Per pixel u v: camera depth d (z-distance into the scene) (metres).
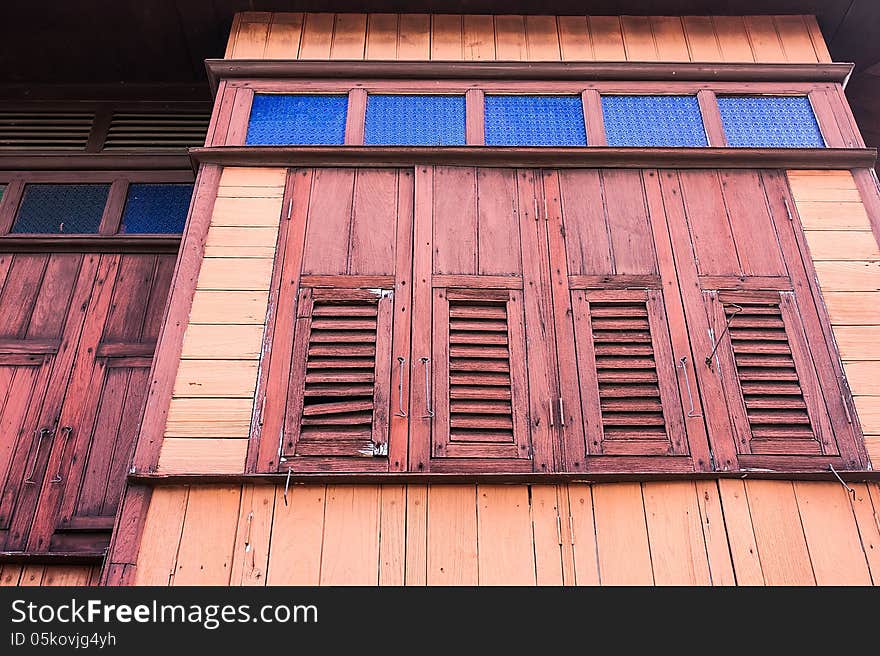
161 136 5.35
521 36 4.67
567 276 3.81
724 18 4.76
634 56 4.60
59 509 3.94
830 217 4.00
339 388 3.51
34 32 5.04
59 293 4.59
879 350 3.63
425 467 3.31
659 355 3.62
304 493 3.28
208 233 3.90
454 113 4.38
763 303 3.76
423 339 3.62
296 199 4.03
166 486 3.28
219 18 4.85
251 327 3.64
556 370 3.57
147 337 4.45
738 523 3.22
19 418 4.18
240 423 3.40
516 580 3.09
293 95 4.44
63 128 5.37
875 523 3.24
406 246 3.87
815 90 4.44
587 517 3.24
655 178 4.12
